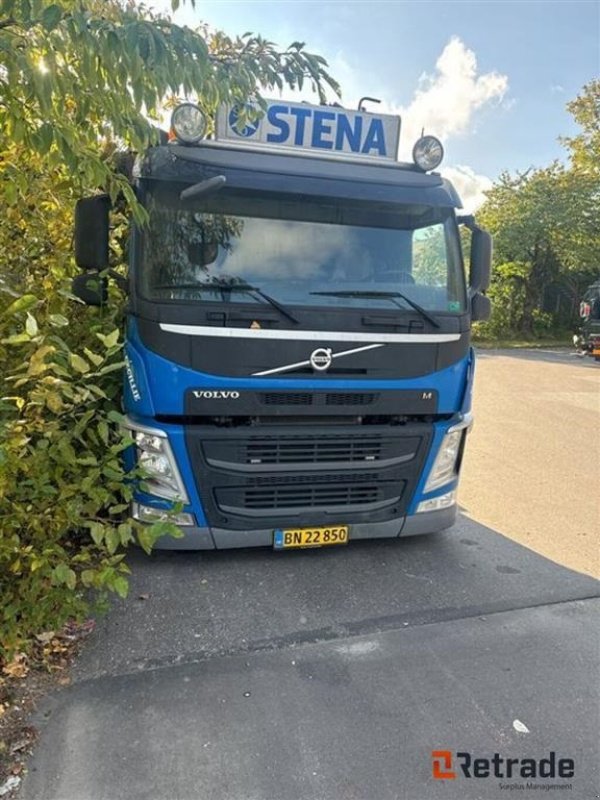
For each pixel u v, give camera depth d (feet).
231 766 7.82
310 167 12.73
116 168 11.13
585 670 10.13
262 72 8.15
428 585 13.02
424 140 13.50
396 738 8.43
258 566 13.50
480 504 18.75
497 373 50.88
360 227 12.97
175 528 9.14
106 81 7.02
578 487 20.77
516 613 11.98
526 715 8.99
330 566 13.70
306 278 12.41
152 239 11.84
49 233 11.91
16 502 8.81
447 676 9.87
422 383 13.15
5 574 9.21
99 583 8.76
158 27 6.96
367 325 12.48
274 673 9.80
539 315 98.43
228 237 12.18
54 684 9.29
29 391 8.66
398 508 13.66
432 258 13.43
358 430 12.89
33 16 6.32
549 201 86.63
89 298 12.14
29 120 7.19
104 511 12.49
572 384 45.06
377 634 11.06
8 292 8.44
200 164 12.03
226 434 12.09
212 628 11.03
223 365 11.76
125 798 7.27
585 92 79.92
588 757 8.21
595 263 86.58
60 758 7.82
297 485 12.79
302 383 12.19
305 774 7.75
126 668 9.78
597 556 14.96
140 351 11.85
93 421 10.62
